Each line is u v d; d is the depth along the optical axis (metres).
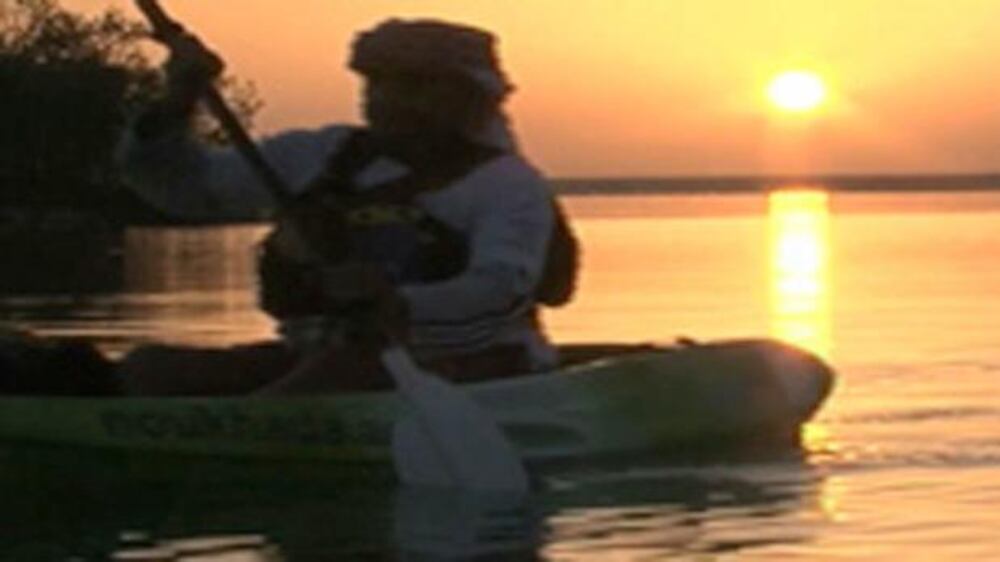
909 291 49.38
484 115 15.41
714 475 14.62
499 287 15.02
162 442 15.14
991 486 13.90
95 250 96.25
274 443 14.92
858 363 25.81
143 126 15.66
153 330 35.25
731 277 59.34
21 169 159.12
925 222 171.38
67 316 39.81
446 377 15.22
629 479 14.45
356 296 14.64
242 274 64.19
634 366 15.88
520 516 12.88
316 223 15.23
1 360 16.23
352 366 15.22
